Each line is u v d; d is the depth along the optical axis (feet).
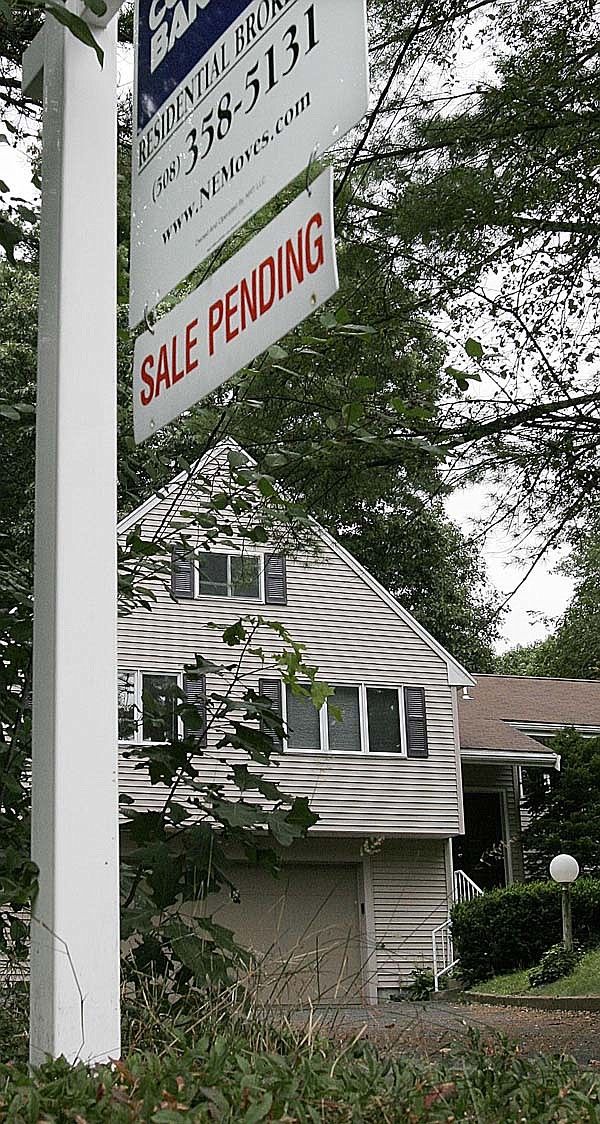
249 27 8.52
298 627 62.08
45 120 9.76
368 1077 7.63
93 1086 6.44
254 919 55.67
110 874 8.24
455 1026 12.37
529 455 24.48
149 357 9.93
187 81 9.37
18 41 19.85
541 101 21.65
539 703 80.28
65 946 8.01
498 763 69.41
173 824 12.09
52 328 9.18
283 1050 8.89
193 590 58.39
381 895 62.49
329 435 14.94
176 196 9.39
